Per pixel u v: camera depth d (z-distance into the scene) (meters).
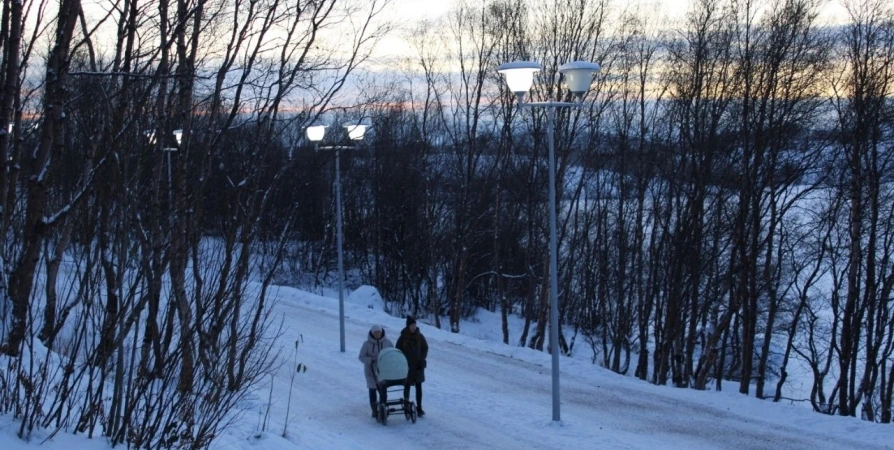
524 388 16.67
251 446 9.03
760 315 34.44
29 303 6.75
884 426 13.10
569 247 40.31
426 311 44.81
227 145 13.80
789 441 12.45
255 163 13.13
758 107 26.45
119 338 6.16
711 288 30.66
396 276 46.41
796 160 26.27
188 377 7.27
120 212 6.55
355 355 20.17
